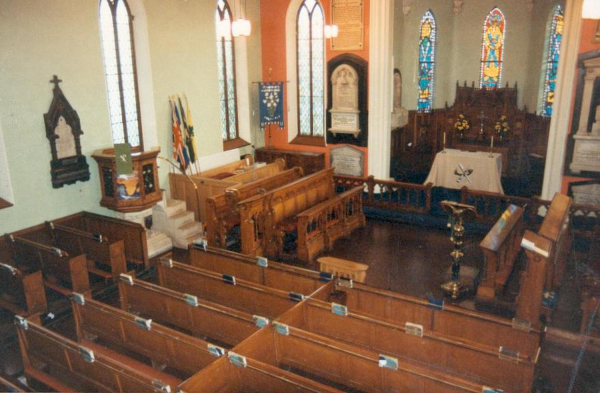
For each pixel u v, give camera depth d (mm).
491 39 19562
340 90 15164
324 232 11164
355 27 14438
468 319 6590
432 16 19391
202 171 13930
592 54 11531
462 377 6004
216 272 8922
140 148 12742
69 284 9250
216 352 5875
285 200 11266
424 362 6266
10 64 9234
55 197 10305
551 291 8539
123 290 8148
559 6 17391
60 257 8695
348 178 14156
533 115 18703
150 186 10930
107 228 10516
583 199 12414
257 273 8477
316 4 15305
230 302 8016
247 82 15734
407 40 18688
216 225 10781
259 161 16641
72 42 10250
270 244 10805
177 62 12891
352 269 8719
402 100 19328
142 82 12312
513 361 5582
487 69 19906
